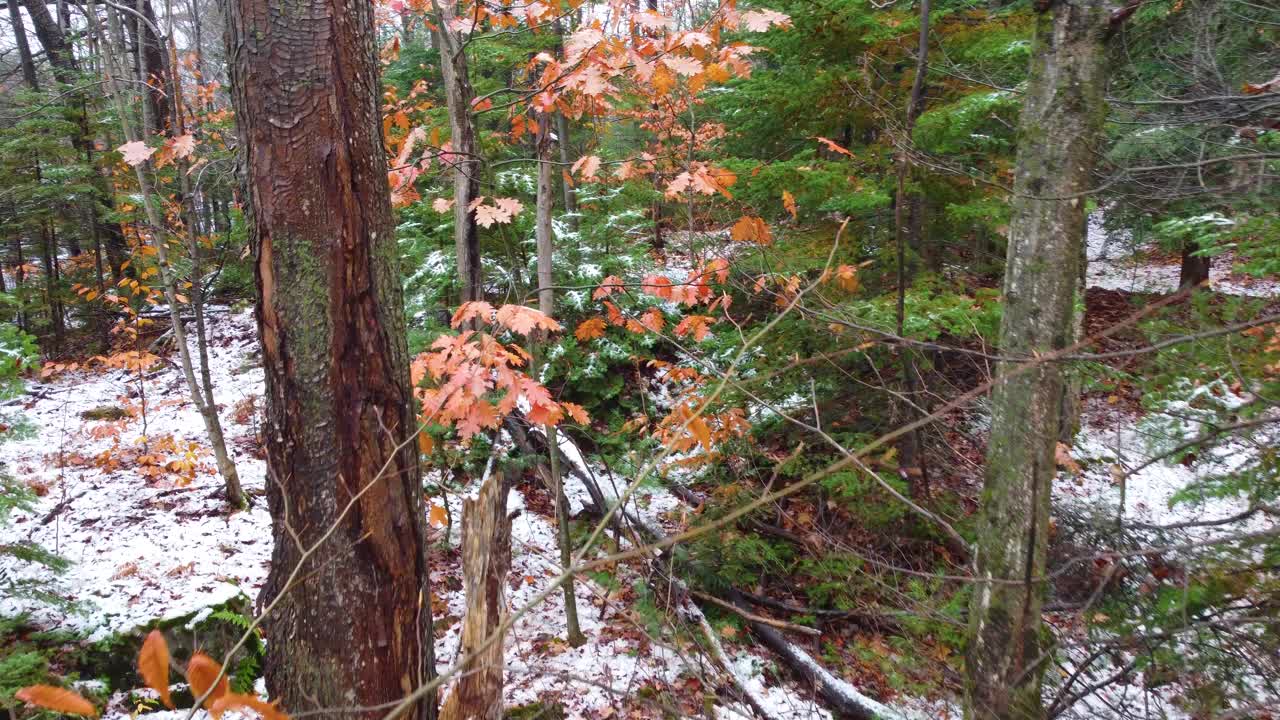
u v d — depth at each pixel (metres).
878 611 4.81
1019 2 6.30
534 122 4.69
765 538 6.13
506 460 6.61
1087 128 3.29
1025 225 3.45
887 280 6.43
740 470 5.97
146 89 7.05
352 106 2.21
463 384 2.71
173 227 8.95
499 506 2.73
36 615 4.20
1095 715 3.81
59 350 11.23
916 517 5.38
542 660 5.00
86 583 4.65
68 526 5.70
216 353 10.82
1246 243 4.66
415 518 2.38
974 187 6.02
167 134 7.44
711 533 5.68
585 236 8.12
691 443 5.24
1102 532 4.28
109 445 7.52
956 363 6.59
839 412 5.95
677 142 8.30
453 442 6.55
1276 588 3.42
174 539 5.57
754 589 5.86
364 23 2.26
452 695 2.51
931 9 6.02
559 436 6.73
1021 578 3.41
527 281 7.36
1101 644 3.79
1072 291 3.39
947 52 5.95
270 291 2.21
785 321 5.70
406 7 4.52
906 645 5.06
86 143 11.21
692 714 4.37
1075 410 5.54
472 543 2.62
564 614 5.58
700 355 6.34
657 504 6.80
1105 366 5.22
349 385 2.22
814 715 4.74
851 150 6.82
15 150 9.83
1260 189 3.80
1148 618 3.80
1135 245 9.49
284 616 2.29
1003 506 3.49
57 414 8.49
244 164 2.22
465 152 4.36
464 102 4.51
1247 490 3.98
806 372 5.80
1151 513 5.62
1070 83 3.28
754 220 3.86
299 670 2.28
